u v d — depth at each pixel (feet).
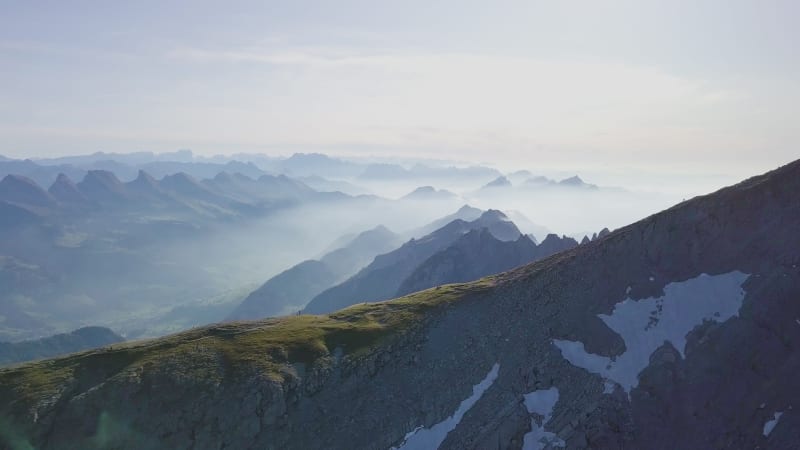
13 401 261.65
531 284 361.92
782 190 322.96
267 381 278.46
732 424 243.81
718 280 308.60
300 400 278.26
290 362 300.20
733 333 277.03
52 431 251.19
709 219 335.88
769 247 306.35
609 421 258.16
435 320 345.72
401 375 299.17
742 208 328.49
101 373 286.25
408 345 321.73
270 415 266.98
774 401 243.81
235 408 266.36
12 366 295.07
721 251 321.93
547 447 253.85
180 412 262.67
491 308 350.02
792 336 264.72
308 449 256.11
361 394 286.05
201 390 272.92
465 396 286.66
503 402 278.46
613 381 276.62
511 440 260.62
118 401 263.90
